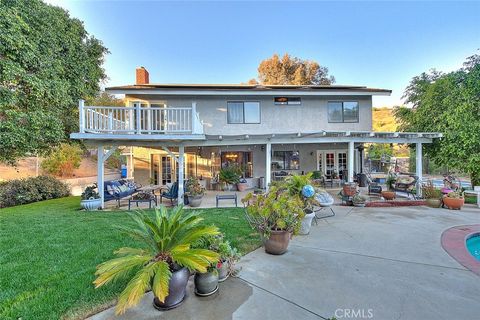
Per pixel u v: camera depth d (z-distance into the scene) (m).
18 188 11.02
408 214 7.20
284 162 14.51
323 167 14.56
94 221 6.28
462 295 2.94
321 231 5.58
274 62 27.39
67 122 11.91
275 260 4.00
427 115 10.84
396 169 17.92
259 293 3.00
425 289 3.08
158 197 10.32
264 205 4.38
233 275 3.45
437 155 10.61
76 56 11.96
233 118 13.26
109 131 8.00
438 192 8.37
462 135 9.31
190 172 13.68
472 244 5.30
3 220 6.46
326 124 13.69
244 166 14.14
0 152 9.58
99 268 2.66
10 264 3.67
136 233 3.00
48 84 9.54
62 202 10.55
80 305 2.67
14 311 2.54
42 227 5.69
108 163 24.42
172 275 2.62
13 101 8.55
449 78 10.16
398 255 4.19
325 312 2.62
